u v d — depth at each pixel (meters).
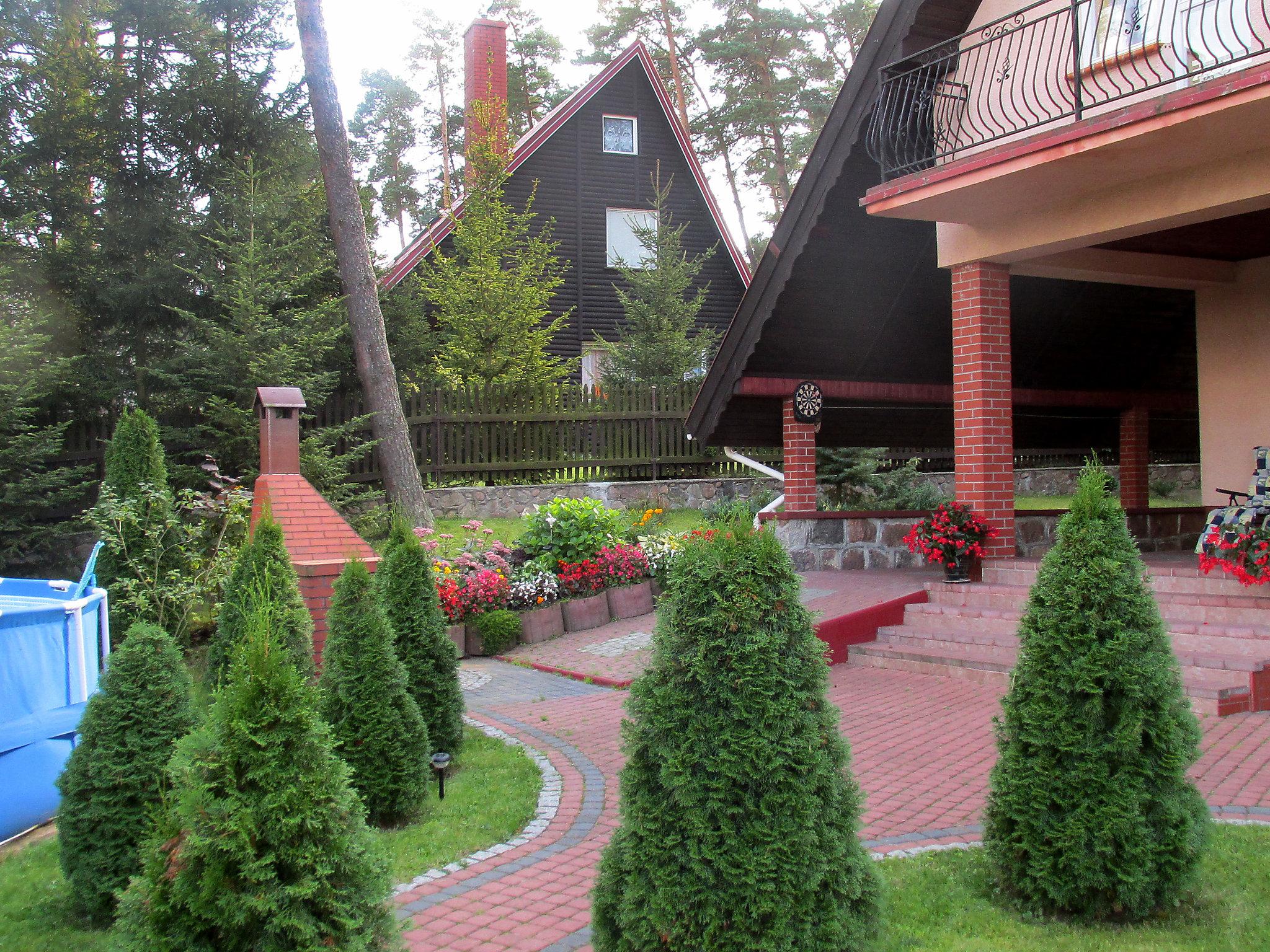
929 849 4.84
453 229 21.66
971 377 10.13
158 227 14.95
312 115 15.72
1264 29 8.90
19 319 14.00
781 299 11.57
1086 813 3.98
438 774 5.72
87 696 6.77
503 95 25.08
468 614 10.95
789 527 12.51
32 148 15.41
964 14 10.09
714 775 3.09
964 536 9.95
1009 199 9.09
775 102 31.44
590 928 4.13
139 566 9.77
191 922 2.71
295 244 14.55
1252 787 5.55
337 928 2.83
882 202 9.42
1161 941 3.80
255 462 13.91
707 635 3.17
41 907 4.59
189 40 15.78
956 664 8.66
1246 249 10.84
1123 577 4.09
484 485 16.70
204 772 2.82
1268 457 10.30
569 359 22.86
